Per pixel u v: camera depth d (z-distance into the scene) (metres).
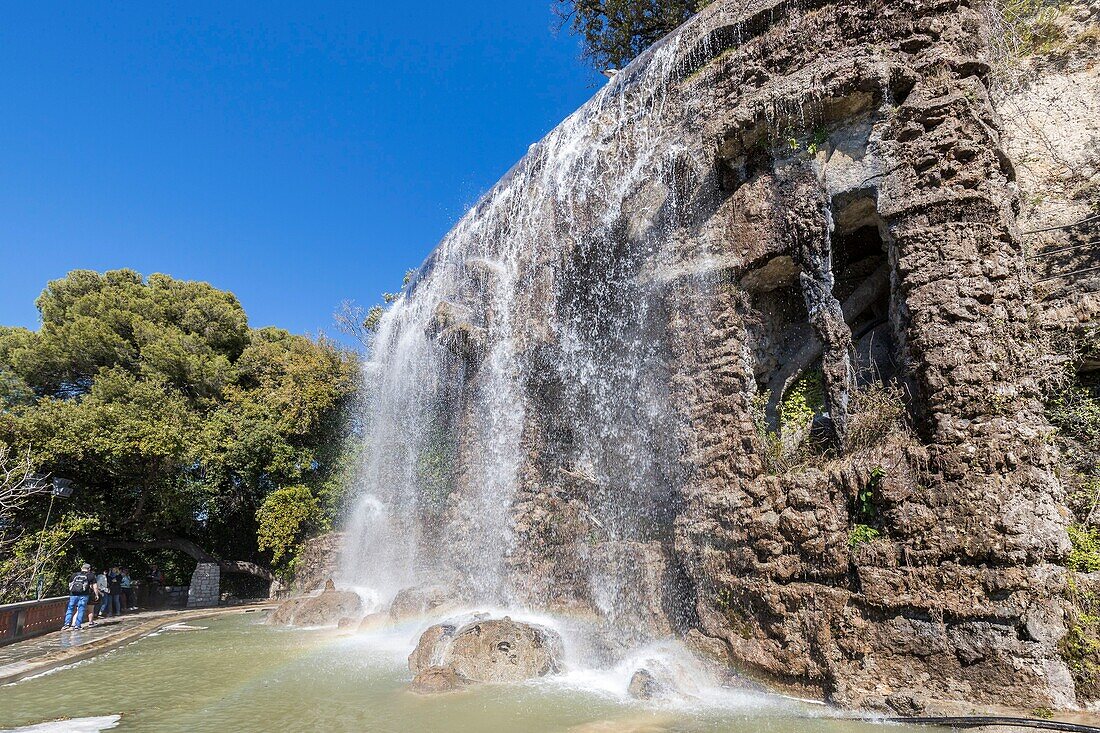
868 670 6.24
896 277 7.37
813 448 8.09
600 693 7.16
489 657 7.94
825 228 7.88
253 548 27.77
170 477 22.08
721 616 7.53
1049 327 7.56
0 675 8.83
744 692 6.94
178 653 10.81
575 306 12.00
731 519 7.58
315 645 11.36
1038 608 5.70
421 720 6.25
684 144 9.65
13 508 17.52
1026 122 10.75
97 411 19.77
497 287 14.05
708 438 8.08
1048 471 6.21
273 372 26.64
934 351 6.69
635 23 20.33
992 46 8.85
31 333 24.64
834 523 6.78
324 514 24.05
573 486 11.45
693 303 8.75
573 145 12.46
